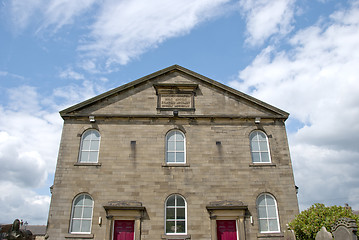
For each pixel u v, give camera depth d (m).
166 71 21.02
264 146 19.53
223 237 17.17
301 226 15.38
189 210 17.42
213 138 19.34
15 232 17.47
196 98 20.45
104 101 20.08
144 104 20.11
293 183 18.41
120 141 19.02
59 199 17.42
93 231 16.81
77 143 18.92
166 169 18.34
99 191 17.69
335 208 15.60
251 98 20.45
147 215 17.20
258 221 17.45
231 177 18.36
